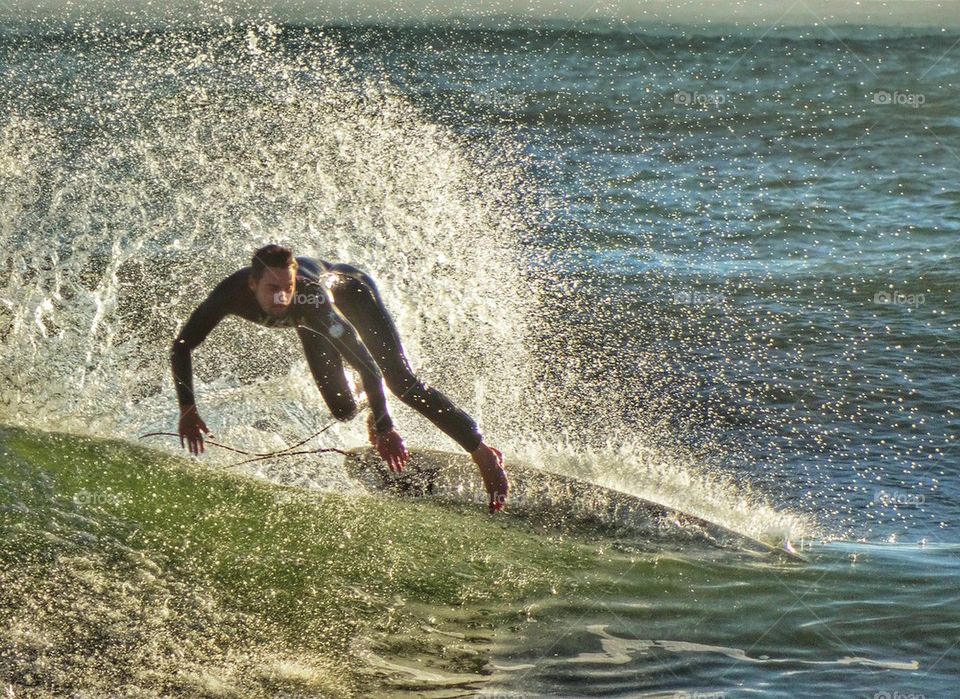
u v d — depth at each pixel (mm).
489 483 18609
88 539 17359
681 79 61969
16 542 16797
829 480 23500
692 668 15828
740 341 31031
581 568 18766
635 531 20078
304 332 18484
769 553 19844
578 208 42062
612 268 36312
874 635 16859
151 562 17156
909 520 21812
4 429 20375
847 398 27562
